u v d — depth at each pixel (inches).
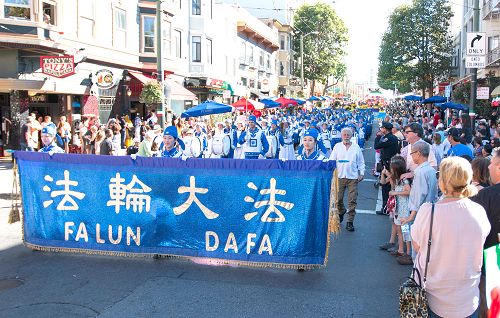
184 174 287.9
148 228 294.2
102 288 249.0
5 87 719.1
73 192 303.9
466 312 139.7
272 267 281.0
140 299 234.5
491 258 148.7
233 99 1582.2
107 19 922.7
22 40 706.2
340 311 222.1
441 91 1977.1
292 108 1721.2
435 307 143.2
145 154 484.7
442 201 146.1
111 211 298.8
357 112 1776.6
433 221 142.7
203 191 285.6
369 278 267.4
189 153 543.8
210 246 286.4
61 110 825.5
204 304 228.8
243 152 542.3
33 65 760.3
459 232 139.9
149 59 1049.5
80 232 304.2
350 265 290.4
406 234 283.6
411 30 1939.0
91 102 890.7
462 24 2010.3
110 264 287.4
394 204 305.9
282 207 275.4
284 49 2277.3
